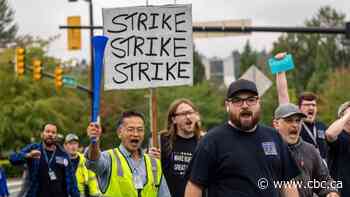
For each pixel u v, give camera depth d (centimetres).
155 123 1515
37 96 7131
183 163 1391
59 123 7031
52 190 1780
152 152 1377
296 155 1264
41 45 7662
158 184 1202
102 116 7850
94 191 1850
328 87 9231
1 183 2322
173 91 9544
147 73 1496
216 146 1027
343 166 1398
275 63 1487
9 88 6988
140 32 1501
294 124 1262
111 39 1503
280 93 1484
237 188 1013
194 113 1402
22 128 6906
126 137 1186
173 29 1505
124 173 1172
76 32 3750
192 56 1498
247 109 1016
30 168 1770
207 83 10838
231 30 3058
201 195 1039
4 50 7394
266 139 1039
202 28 3075
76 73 10594
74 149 1988
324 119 8625
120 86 1497
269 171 1024
